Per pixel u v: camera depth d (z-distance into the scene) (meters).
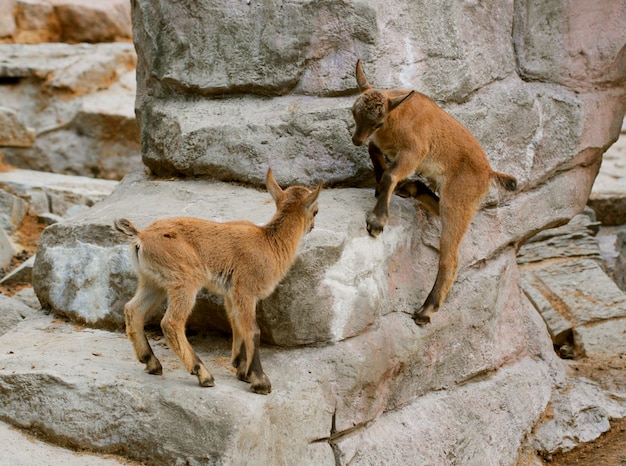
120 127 20.94
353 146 10.49
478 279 11.28
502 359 11.66
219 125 10.91
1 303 11.49
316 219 9.38
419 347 10.14
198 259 7.99
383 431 9.60
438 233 10.81
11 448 7.78
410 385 10.19
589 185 13.02
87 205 17.83
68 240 10.21
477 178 10.12
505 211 11.73
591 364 13.46
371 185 10.65
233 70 11.19
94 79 21.70
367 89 9.90
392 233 10.09
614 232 19.08
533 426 11.59
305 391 8.48
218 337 9.33
